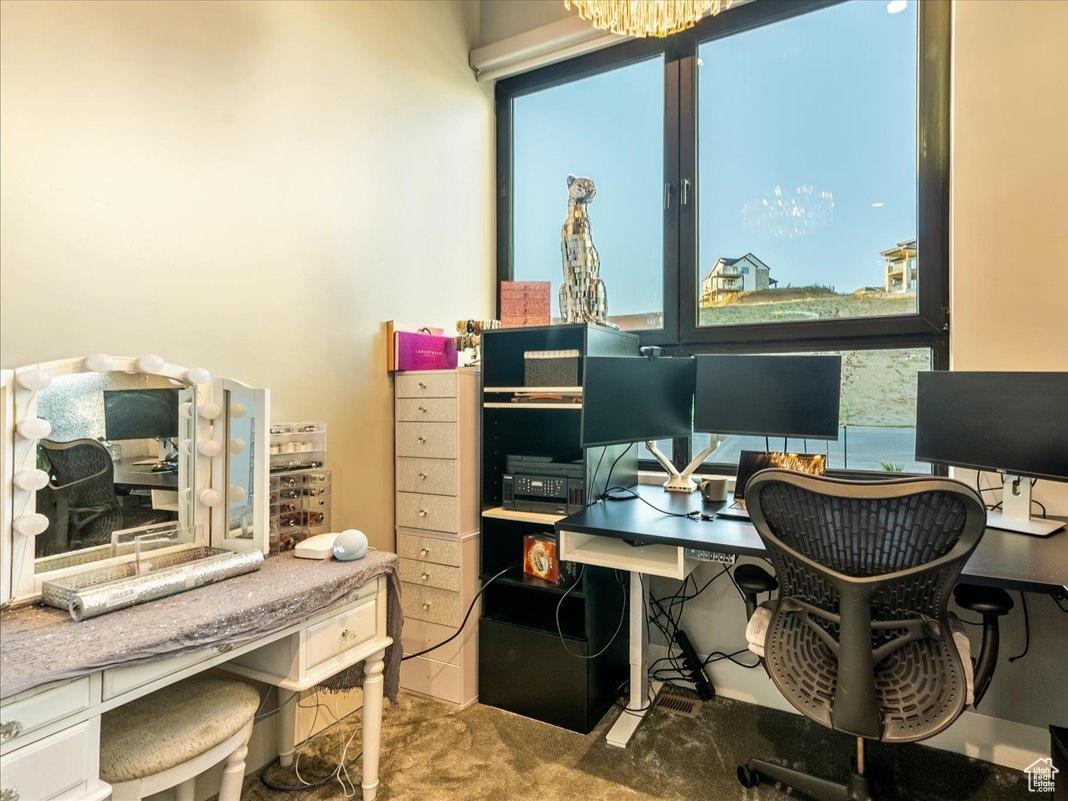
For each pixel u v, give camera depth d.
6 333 1.26
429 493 2.21
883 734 1.28
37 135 1.31
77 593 1.16
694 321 2.50
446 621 2.19
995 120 1.83
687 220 2.50
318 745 1.92
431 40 2.56
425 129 2.52
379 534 2.26
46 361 1.32
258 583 1.41
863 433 2.20
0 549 1.19
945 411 1.80
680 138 2.51
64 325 1.36
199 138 1.65
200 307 1.65
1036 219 1.79
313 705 1.97
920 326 2.07
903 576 1.24
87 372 1.37
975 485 1.89
